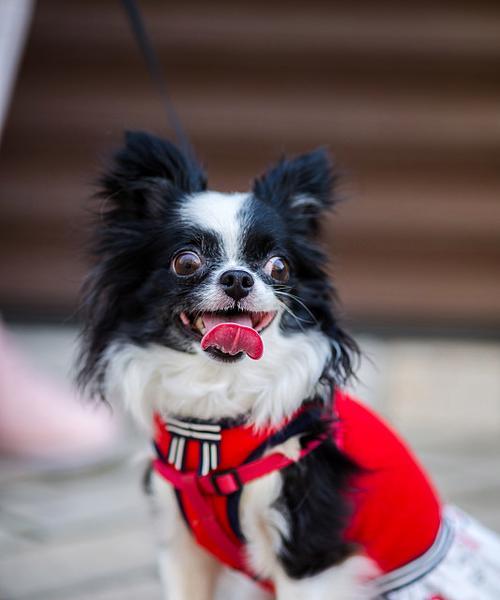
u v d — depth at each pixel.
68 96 6.64
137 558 3.32
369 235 6.69
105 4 6.52
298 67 6.56
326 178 2.66
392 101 6.58
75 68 6.62
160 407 2.40
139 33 2.86
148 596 2.97
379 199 6.67
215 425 2.31
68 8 6.52
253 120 6.61
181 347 2.34
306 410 2.35
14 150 6.73
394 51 6.50
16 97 6.64
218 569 2.61
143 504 3.96
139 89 6.63
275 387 2.33
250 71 6.57
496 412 5.93
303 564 2.21
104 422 4.92
